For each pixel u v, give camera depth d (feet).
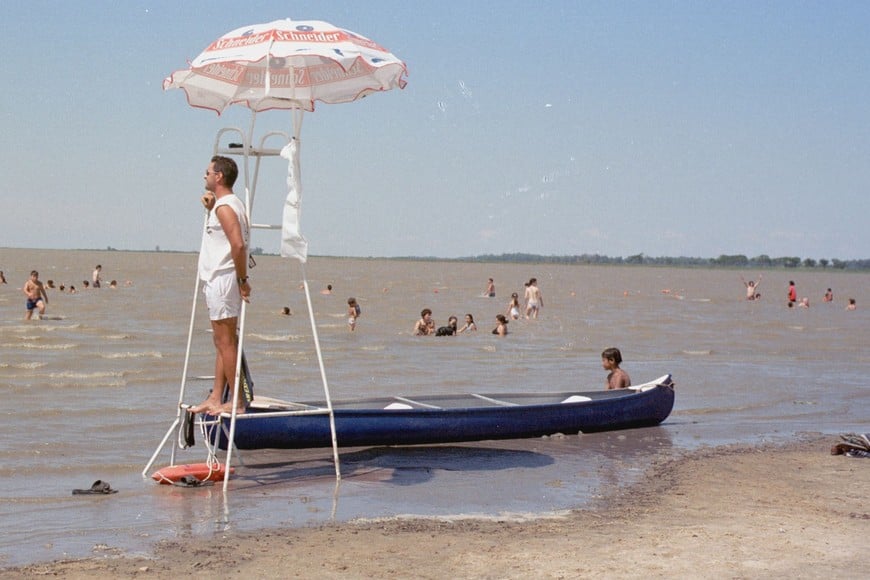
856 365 79.66
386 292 219.41
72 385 57.57
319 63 32.22
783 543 23.53
